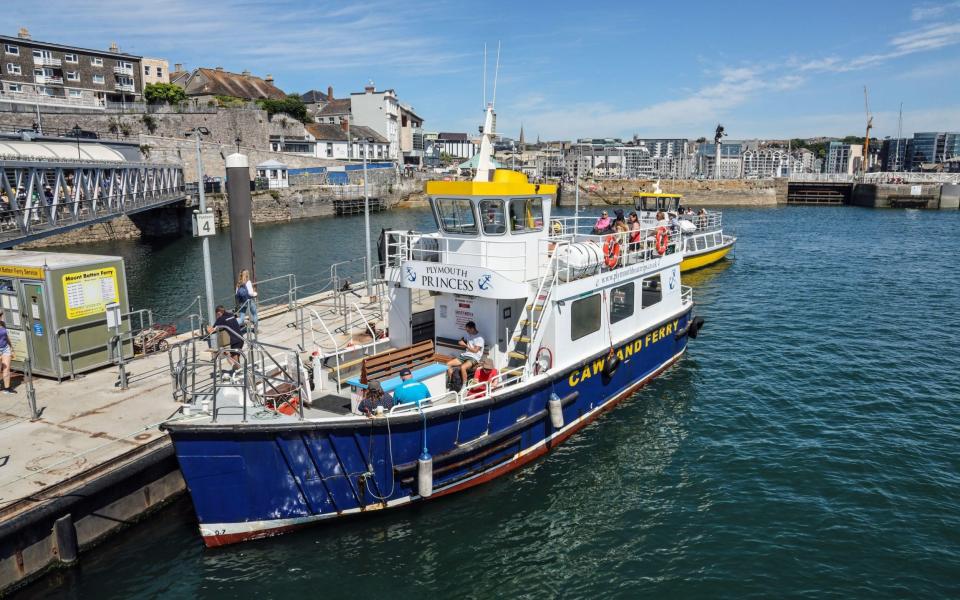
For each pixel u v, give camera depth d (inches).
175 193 2239.2
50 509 372.8
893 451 571.5
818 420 640.4
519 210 549.0
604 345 610.9
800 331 987.9
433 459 441.4
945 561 418.6
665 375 753.6
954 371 791.1
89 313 575.2
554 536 448.1
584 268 569.3
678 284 769.6
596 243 609.6
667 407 663.1
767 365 810.8
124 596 377.4
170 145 2746.1
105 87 3344.0
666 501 493.7
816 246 2068.2
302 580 396.8
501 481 510.0
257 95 4156.0
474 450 464.1
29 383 473.1
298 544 424.5
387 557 419.5
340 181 3405.5
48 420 475.8
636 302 666.8
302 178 3257.9
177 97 3270.2
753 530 457.1
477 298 530.9
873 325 1024.9
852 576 406.6
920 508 480.1
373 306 850.1
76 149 1806.1
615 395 645.9
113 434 452.8
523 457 524.4
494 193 520.1
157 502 448.5
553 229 697.6
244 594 384.2
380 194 3494.1
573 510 478.3
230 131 3211.1
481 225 534.0
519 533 449.4
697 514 477.4
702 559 426.6
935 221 2979.8
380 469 427.8
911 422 634.8
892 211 3607.3
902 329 999.0
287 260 1798.7
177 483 462.6
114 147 2311.8
